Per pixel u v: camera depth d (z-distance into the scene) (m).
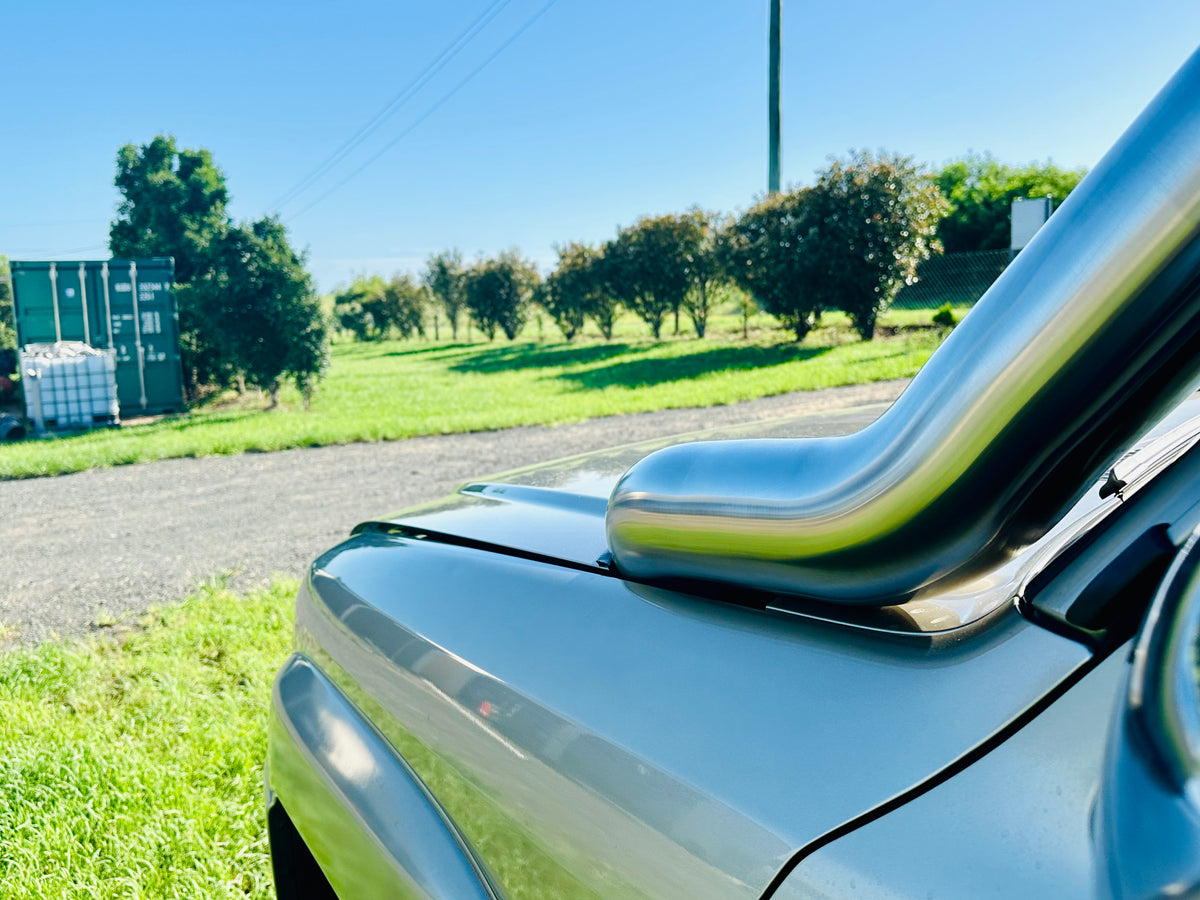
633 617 0.85
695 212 27.73
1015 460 0.55
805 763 0.61
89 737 2.89
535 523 1.19
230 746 2.77
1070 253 0.51
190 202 37.91
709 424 10.87
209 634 3.97
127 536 6.73
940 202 20.47
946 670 0.61
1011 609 0.63
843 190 20.31
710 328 32.72
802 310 21.56
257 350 18.05
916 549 0.60
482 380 21.50
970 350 0.55
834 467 0.65
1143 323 0.49
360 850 1.04
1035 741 0.52
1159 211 0.47
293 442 11.31
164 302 20.45
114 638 4.20
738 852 0.61
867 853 0.54
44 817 2.38
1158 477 0.60
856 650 0.67
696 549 0.77
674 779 0.68
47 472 10.29
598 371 20.83
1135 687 0.44
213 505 7.80
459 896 0.89
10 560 6.18
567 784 0.77
